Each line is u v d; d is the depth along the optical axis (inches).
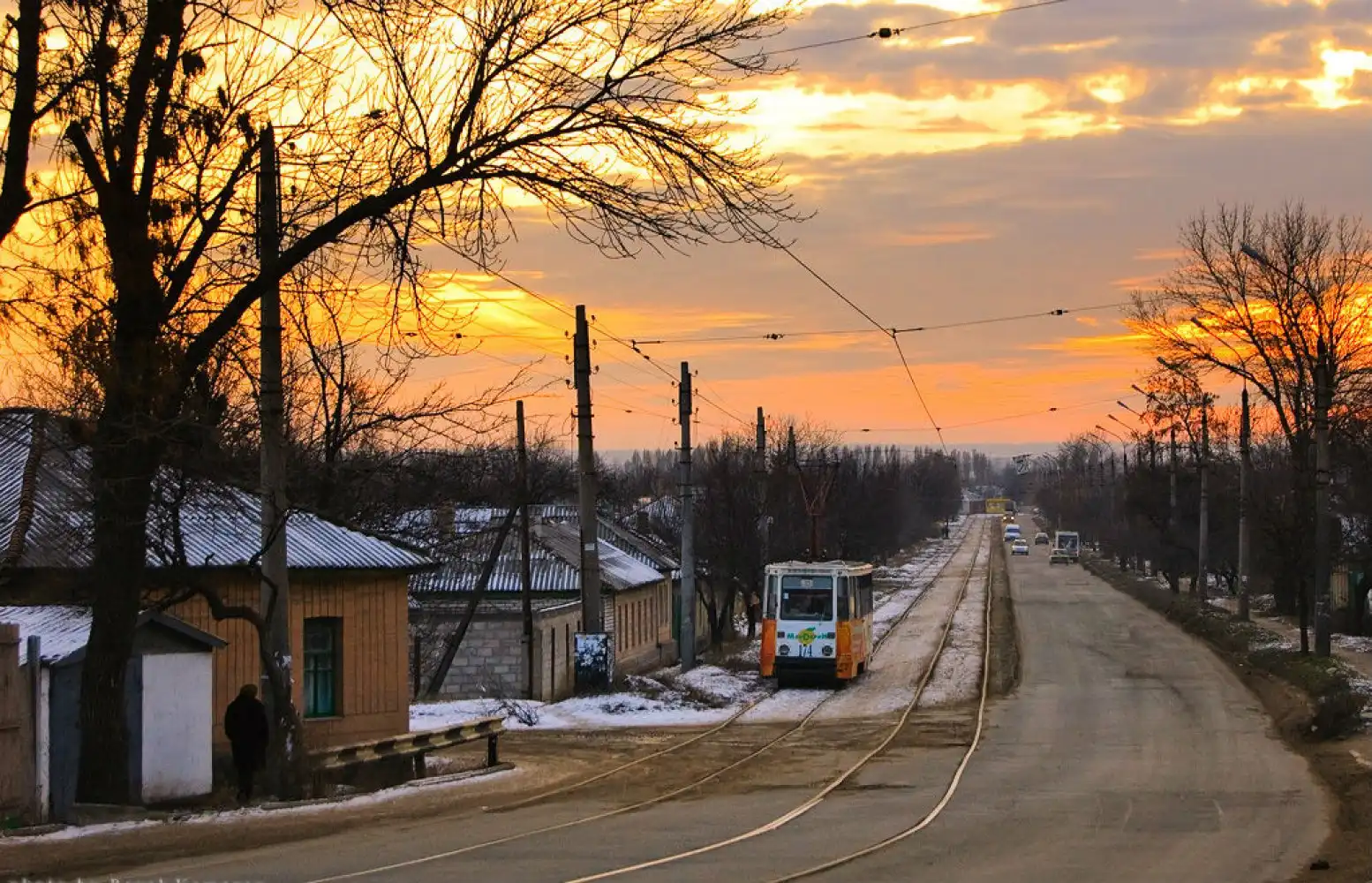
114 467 812.6
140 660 898.1
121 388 762.2
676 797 900.6
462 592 2174.0
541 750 1237.7
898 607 3287.4
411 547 1350.9
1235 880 582.6
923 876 585.0
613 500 3850.9
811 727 1385.3
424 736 1073.5
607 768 1082.7
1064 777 993.5
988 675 1834.4
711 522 2733.8
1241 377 2253.9
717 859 626.5
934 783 965.2
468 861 615.8
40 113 648.4
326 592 1245.1
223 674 1155.3
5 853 640.4
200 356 802.2
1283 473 3193.9
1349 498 2239.2
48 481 1095.0
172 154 764.6
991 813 810.8
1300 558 1850.4
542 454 2743.6
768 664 1785.2
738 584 2699.3
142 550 838.5
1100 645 2234.3
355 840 693.3
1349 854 658.2
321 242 797.9
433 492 1660.9
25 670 761.0
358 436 1332.4
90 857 630.5
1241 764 1058.1
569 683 2262.6
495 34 760.3
